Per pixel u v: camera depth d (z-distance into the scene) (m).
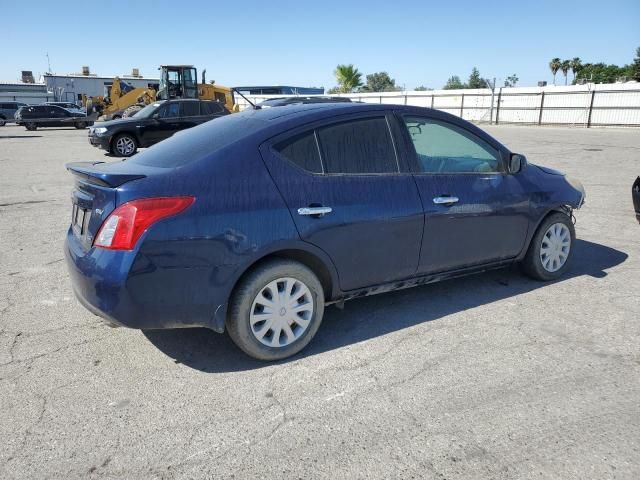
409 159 3.86
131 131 16.30
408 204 3.74
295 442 2.63
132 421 2.80
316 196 3.38
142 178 3.02
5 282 4.94
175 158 3.34
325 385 3.15
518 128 30.09
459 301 4.40
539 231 4.65
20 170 12.81
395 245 3.72
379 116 3.80
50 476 2.40
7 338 3.77
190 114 17.27
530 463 2.46
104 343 3.70
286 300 3.37
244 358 3.48
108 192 3.00
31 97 58.72
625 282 4.83
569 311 4.19
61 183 10.85
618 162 13.59
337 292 3.60
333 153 3.54
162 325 3.07
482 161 4.33
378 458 2.51
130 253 2.89
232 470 2.44
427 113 4.06
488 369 3.31
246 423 2.79
